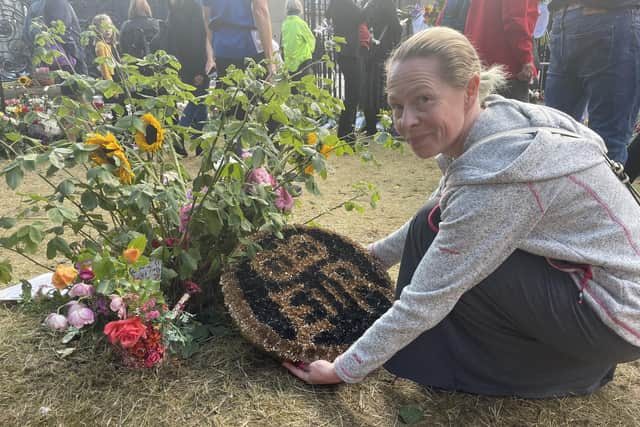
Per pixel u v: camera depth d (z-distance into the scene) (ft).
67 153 5.16
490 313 4.90
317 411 5.26
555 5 9.81
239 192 5.92
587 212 4.47
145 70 16.75
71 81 6.30
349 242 6.84
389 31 21.08
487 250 4.40
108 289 4.86
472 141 4.65
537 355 5.09
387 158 18.29
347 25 18.78
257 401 5.31
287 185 6.84
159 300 5.33
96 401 5.19
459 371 5.28
